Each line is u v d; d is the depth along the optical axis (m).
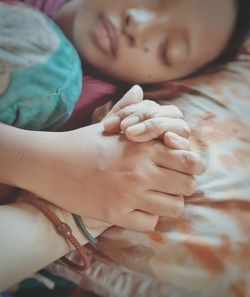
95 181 0.29
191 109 0.38
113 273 0.32
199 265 0.30
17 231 0.28
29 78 0.32
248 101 0.40
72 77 0.34
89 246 0.32
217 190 0.32
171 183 0.29
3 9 0.35
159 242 0.31
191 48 0.43
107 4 0.43
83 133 0.30
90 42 0.43
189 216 0.31
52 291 0.34
